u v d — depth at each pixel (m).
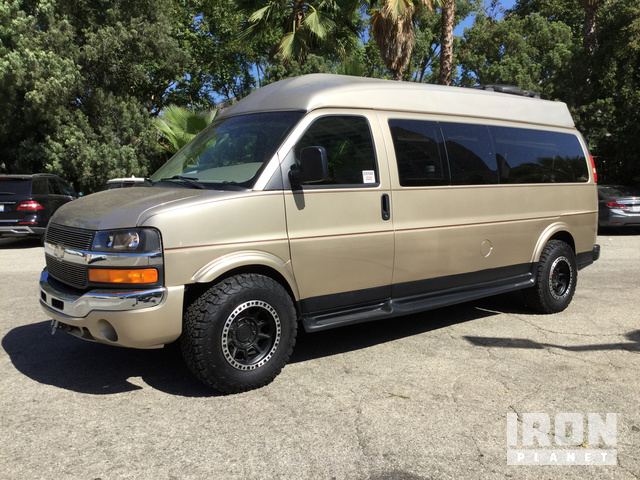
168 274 3.81
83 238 4.00
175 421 3.70
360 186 4.72
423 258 5.18
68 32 18.55
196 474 3.07
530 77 22.61
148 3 20.08
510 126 6.16
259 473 3.09
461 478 3.06
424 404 3.97
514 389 4.23
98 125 19.67
